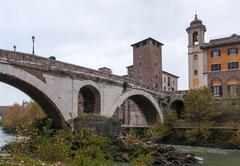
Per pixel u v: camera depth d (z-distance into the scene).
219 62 64.44
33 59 36.97
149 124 66.50
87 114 42.69
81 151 15.21
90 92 47.47
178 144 50.88
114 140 33.56
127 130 55.69
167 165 28.70
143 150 31.39
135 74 93.00
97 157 14.58
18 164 14.96
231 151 41.31
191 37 70.62
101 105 46.75
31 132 21.11
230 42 62.72
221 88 63.69
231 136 45.91
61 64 40.44
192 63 69.56
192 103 53.09
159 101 64.50
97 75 46.28
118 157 29.19
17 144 20.50
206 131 48.16
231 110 52.06
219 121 52.31
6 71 34.03
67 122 40.44
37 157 18.39
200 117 52.47
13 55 34.88
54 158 17.61
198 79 68.19
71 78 41.69
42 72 37.97
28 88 37.66
